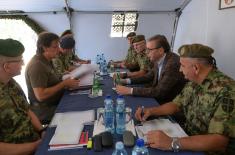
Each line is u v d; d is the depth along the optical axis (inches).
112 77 114.2
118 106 64.3
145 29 200.4
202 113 56.6
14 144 53.5
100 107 71.6
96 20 194.4
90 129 56.6
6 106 55.1
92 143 49.5
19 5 175.3
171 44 203.5
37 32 190.9
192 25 161.3
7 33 190.2
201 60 54.6
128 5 184.2
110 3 180.9
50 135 54.3
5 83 56.8
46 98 83.3
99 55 199.6
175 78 85.6
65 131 54.7
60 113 67.7
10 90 58.8
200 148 46.3
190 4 167.3
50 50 86.4
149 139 48.5
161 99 86.2
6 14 182.4
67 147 48.6
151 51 93.0
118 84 99.1
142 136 52.0
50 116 87.5
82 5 181.0
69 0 172.7
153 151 46.4
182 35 184.5
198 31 148.4
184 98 66.2
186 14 177.0
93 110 68.9
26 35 192.1
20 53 56.2
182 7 182.7
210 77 55.4
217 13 115.6
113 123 56.2
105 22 195.8
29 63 85.1
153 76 109.3
